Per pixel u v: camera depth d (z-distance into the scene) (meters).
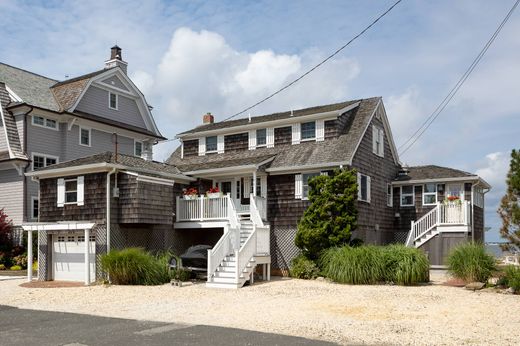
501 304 14.70
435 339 10.13
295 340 10.00
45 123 30.23
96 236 21.69
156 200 22.23
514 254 19.69
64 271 22.75
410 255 19.92
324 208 21.80
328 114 26.02
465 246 19.67
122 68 36.28
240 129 29.00
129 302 15.73
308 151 25.89
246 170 24.86
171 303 15.41
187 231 25.73
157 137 37.72
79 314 13.55
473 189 29.22
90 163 21.88
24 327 11.63
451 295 16.64
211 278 19.70
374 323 11.84
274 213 25.53
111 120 34.31
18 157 28.05
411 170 31.97
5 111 29.17
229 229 21.23
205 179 27.11
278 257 25.09
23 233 27.92
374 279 19.81
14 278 23.64
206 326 11.54
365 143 26.81
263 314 13.21
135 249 20.70
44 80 34.50
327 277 21.23
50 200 23.53
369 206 26.84
